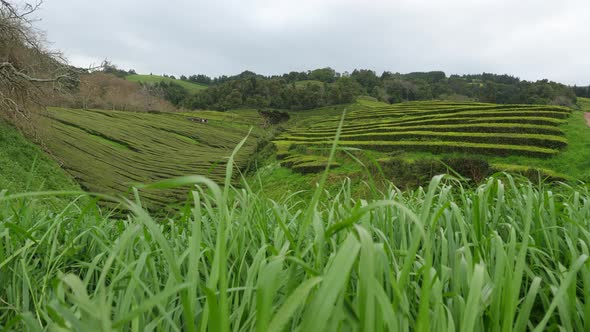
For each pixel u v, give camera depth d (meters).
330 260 1.46
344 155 41.31
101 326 0.94
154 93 155.12
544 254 2.37
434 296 1.58
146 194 22.09
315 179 30.12
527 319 1.65
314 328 0.91
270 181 41.59
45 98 28.31
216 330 1.11
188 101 166.50
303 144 53.50
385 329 1.35
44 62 26.58
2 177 18.45
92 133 69.75
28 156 26.27
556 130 42.34
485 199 2.70
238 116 143.75
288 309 0.89
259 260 1.70
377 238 2.48
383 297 1.14
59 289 1.53
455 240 2.49
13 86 25.78
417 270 1.93
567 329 1.68
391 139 48.41
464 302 1.63
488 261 2.22
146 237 2.49
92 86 29.83
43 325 2.03
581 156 35.41
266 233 2.52
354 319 1.27
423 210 1.62
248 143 103.06
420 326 1.20
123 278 2.08
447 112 67.69
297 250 1.39
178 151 79.94
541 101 124.75
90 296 1.84
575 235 2.50
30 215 2.92
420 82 186.12
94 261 1.82
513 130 44.69
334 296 0.93
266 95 163.50
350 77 189.88
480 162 26.78
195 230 1.43
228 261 2.31
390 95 172.25
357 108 136.38
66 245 2.60
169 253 1.22
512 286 1.47
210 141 99.56
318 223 1.81
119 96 126.25
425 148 41.72
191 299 1.35
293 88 160.38
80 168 36.81
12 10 24.41
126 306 1.61
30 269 2.41
